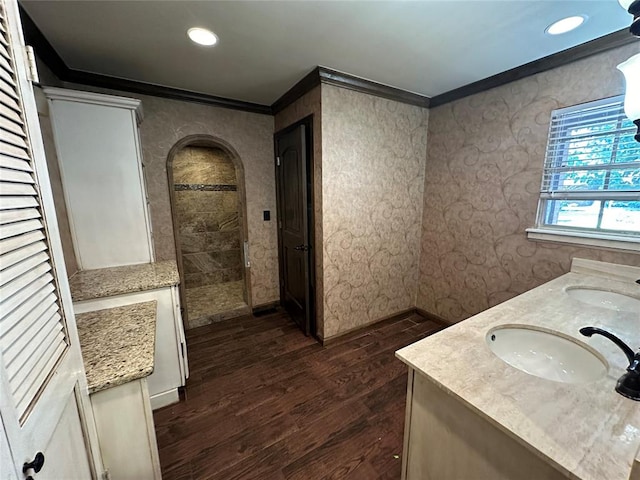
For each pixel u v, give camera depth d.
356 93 2.26
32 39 1.54
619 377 0.85
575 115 1.84
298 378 2.07
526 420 0.69
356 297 2.64
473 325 1.18
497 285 2.36
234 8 1.37
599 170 1.77
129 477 1.06
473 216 2.48
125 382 0.97
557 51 1.81
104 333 1.28
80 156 1.81
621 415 0.70
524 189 2.11
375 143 2.45
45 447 0.62
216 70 2.06
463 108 2.44
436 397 0.89
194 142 2.67
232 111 2.76
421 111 2.69
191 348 2.50
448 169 2.63
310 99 2.24
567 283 1.69
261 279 3.22
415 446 1.00
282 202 2.99
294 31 1.57
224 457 1.45
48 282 0.71
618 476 0.55
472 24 1.52
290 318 3.08
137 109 1.94
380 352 2.41
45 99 1.65
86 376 0.95
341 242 2.44
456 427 0.84
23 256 0.61
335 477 1.35
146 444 1.07
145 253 2.08
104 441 0.99
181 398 1.88
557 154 1.94
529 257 2.13
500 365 0.91
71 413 0.78
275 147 2.99
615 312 1.30
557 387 0.81
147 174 2.46
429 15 1.43
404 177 2.71
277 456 1.45
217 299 3.63
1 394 0.48
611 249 1.72
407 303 3.05
